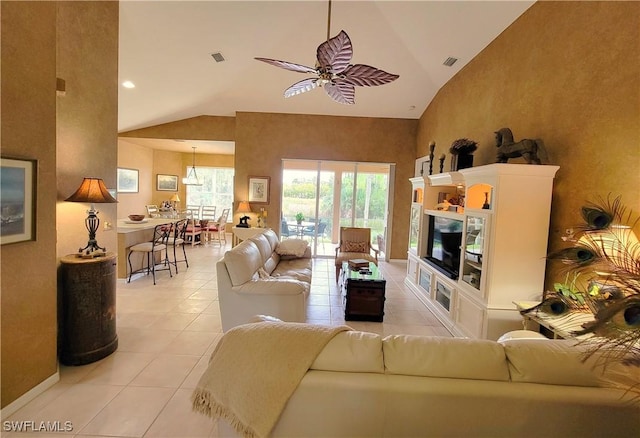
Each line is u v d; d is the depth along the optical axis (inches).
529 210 108.4
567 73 107.5
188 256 271.6
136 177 330.6
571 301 77.6
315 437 49.6
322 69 105.8
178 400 84.8
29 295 81.4
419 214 190.7
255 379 49.4
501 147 123.5
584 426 48.6
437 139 224.1
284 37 177.5
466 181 131.0
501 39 147.1
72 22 107.5
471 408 48.3
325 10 158.2
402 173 271.7
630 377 47.1
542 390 48.4
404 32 171.2
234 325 120.6
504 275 109.8
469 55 172.7
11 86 73.2
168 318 139.1
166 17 138.6
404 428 49.0
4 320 75.6
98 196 103.4
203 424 76.3
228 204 394.6
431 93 228.8
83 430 73.4
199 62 179.3
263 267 146.9
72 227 110.7
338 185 277.4
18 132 75.5
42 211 83.6
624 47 87.0
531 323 103.8
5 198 73.4
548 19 117.0
